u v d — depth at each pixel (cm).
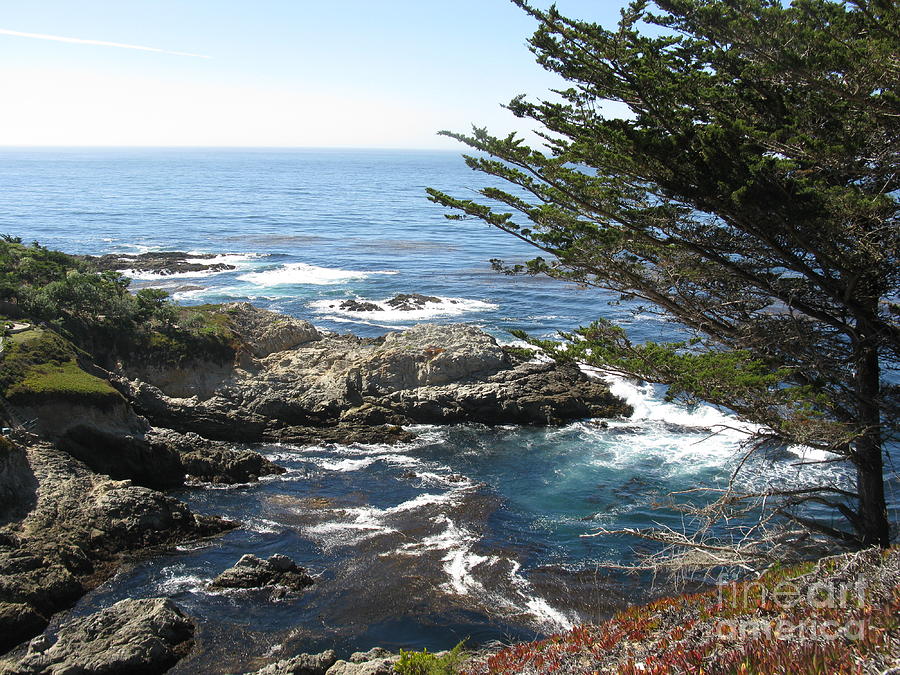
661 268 1602
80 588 2195
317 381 4144
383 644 1941
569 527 2689
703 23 1251
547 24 1378
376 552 2481
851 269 1307
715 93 1322
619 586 2222
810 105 1259
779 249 1372
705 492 2948
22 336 3538
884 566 788
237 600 2148
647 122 1392
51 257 5112
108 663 1739
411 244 11375
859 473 1427
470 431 3841
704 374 1312
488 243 11550
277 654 1889
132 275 8281
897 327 1378
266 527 2708
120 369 4038
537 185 1552
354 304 6800
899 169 1298
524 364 4262
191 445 3341
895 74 1155
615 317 6028
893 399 1421
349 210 17188
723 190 1281
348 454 3566
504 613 2084
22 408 2991
